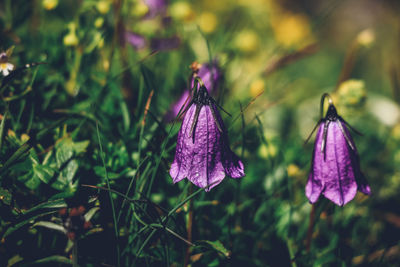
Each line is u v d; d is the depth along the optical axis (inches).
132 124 13.0
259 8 21.3
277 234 13.1
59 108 13.3
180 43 15.6
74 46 13.6
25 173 11.7
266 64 16.8
